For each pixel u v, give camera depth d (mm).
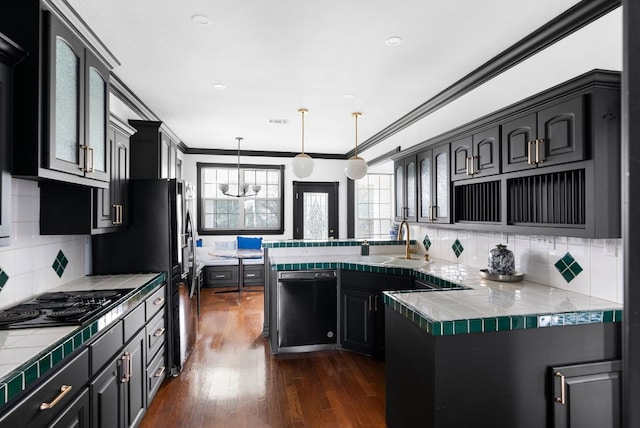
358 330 3254
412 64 2760
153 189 2807
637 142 495
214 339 3711
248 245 6312
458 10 2033
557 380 1623
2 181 1452
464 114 3148
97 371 1632
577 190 1912
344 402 2490
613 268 1891
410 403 1767
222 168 6465
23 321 1573
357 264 3250
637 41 499
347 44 2451
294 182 6723
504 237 2713
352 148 6301
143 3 1974
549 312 1673
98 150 2121
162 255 2797
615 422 1693
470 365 1561
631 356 495
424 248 3932
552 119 1890
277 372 2947
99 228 2287
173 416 2311
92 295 2047
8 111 1490
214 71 2930
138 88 3330
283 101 3701
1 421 1036
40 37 1554
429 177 3244
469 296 2008
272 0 1947
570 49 2074
